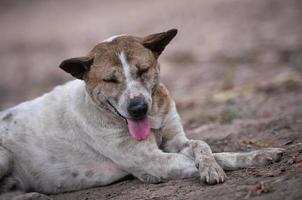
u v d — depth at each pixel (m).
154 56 9.98
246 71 20.34
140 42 9.95
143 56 9.66
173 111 10.41
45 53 32.94
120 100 9.43
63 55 31.09
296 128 11.80
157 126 10.07
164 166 9.53
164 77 22.58
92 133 9.99
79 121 10.11
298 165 8.87
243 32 27.64
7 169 10.33
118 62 9.55
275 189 7.95
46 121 10.51
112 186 10.09
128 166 9.84
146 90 9.59
